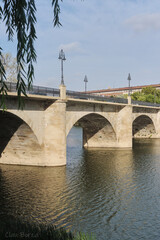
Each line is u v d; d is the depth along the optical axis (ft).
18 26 23.35
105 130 148.05
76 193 65.77
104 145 152.87
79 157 118.52
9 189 68.13
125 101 151.23
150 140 199.82
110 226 47.65
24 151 94.38
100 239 42.70
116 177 82.48
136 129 225.97
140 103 182.60
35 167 91.50
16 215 51.39
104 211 54.65
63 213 53.01
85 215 52.26
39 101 89.35
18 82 23.90
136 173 88.17
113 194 65.72
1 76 23.07
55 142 91.50
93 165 100.42
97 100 125.90
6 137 94.68
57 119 91.20
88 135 156.76
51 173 84.12
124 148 147.33
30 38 24.21
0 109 72.64
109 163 104.88
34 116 87.04
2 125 90.07
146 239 43.11
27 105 83.61
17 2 23.41
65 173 84.89
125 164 103.19
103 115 132.26
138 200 61.67
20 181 75.15
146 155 125.18
